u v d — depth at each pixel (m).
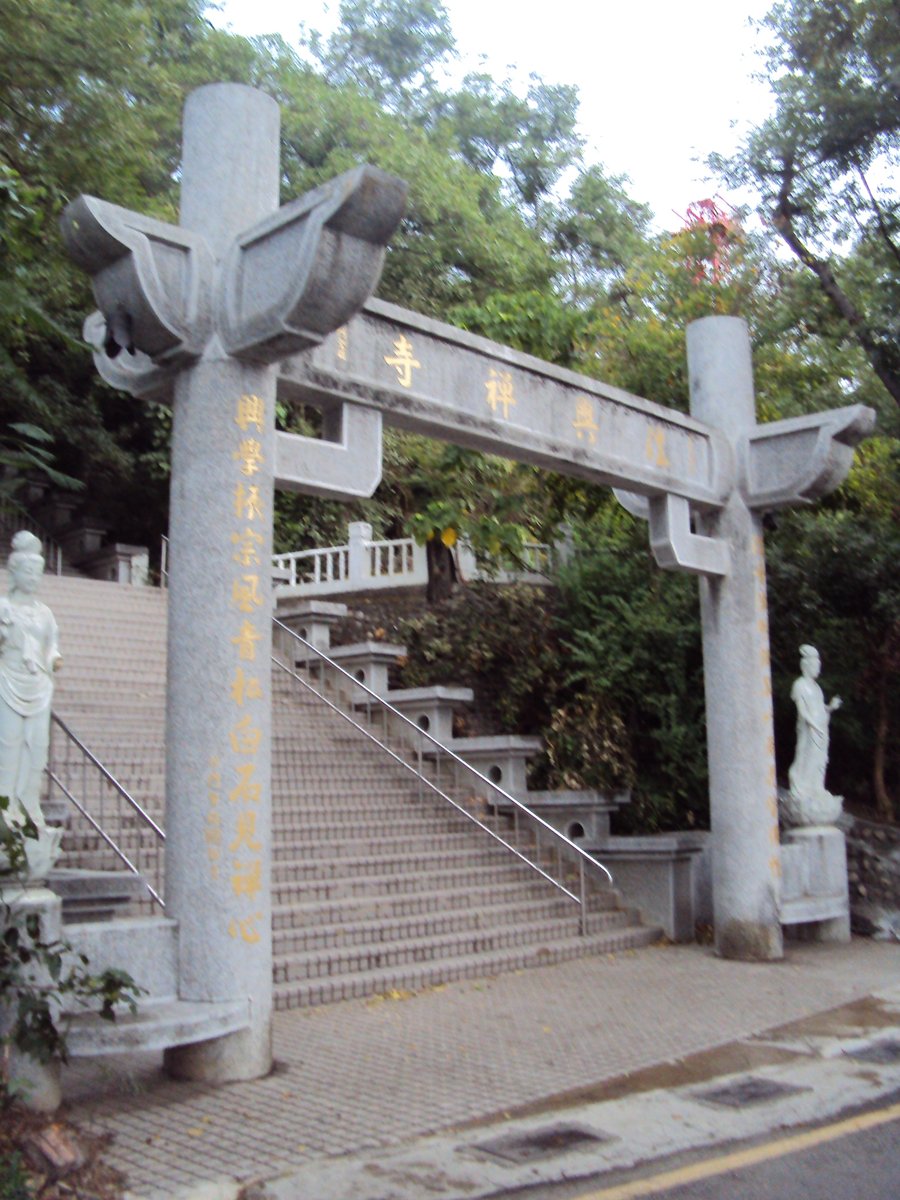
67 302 17.41
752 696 10.45
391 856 10.95
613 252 30.55
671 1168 5.05
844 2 13.30
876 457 14.78
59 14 13.51
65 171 13.12
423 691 13.72
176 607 6.54
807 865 11.10
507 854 11.98
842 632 14.08
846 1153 5.26
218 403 6.57
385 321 7.75
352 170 5.82
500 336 12.02
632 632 13.74
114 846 8.62
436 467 14.70
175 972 6.17
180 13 22.58
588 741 13.52
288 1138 5.32
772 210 14.57
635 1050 7.02
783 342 15.89
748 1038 7.36
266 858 6.39
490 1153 5.15
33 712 6.08
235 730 6.36
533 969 9.84
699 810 13.50
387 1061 6.73
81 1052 5.50
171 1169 4.91
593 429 9.34
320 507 20.66
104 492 23.28
